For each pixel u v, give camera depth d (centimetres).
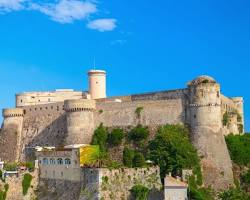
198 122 14300
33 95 19700
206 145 14050
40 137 17825
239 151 14775
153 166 12875
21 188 13638
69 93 19875
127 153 13575
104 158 13188
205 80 14425
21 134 18538
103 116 16075
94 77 19062
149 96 15900
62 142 16875
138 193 11881
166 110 15025
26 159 17788
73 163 12712
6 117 18988
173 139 13588
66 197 12556
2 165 14912
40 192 13488
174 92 15138
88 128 16012
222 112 15462
